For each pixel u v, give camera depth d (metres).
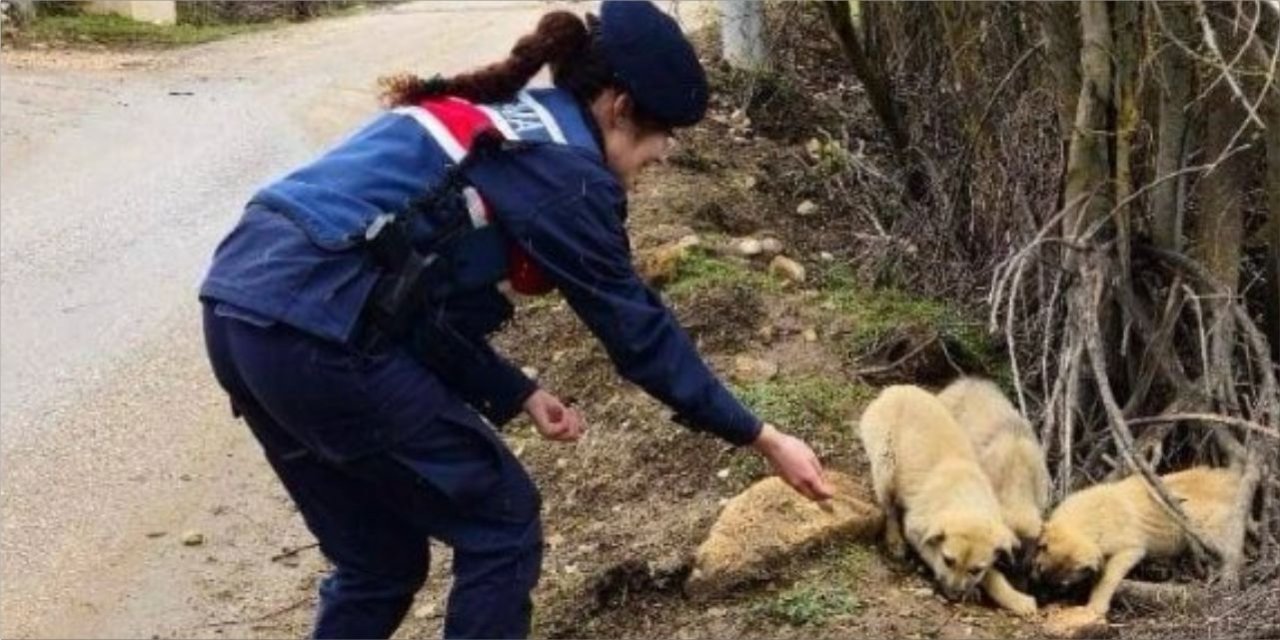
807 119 9.73
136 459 6.23
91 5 17.42
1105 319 5.68
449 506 3.40
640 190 8.11
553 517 5.38
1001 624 4.47
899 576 4.75
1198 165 5.69
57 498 5.89
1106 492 4.88
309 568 5.37
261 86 13.30
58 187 9.95
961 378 5.78
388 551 3.60
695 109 3.45
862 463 5.32
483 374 3.51
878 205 7.99
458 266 3.28
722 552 4.66
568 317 6.77
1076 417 5.61
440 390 3.34
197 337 7.47
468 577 3.43
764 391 5.77
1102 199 5.65
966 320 6.50
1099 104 5.52
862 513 4.87
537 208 3.24
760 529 4.71
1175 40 4.96
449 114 3.33
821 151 9.13
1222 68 4.70
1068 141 5.75
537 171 3.26
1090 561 4.70
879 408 5.05
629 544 4.96
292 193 3.30
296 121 11.85
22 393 6.82
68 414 6.61
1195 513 4.86
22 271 8.30
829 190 8.45
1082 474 5.44
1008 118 6.50
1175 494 4.92
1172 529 4.86
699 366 3.42
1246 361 5.57
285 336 3.21
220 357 3.34
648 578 4.71
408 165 3.29
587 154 3.32
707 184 8.36
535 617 4.67
